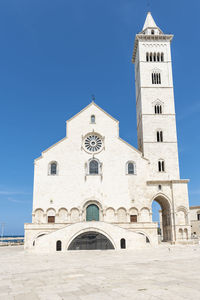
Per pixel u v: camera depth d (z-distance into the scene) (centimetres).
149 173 7169
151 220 6538
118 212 6544
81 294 1564
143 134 7506
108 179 6719
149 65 8081
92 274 2245
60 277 2158
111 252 4616
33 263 3256
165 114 7681
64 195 6544
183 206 6700
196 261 3044
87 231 5272
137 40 8406
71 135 6956
